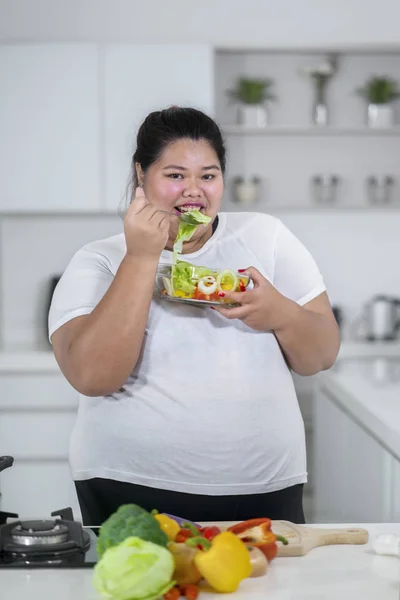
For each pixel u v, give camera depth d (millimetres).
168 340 1907
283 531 1606
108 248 2006
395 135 4961
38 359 4320
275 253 2068
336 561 1522
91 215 4938
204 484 1878
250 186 4719
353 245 5027
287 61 4887
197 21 4672
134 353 1819
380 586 1396
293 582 1415
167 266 1913
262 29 4688
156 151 1882
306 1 4691
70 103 4488
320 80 4742
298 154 4934
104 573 1249
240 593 1366
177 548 1346
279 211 4977
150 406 1882
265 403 1909
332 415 3846
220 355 1904
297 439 1956
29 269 4945
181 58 4496
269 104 4895
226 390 1885
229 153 4910
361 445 3193
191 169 1861
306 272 2061
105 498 1921
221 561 1326
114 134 4508
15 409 4324
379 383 3670
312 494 4785
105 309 1792
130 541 1264
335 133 4922
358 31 4699
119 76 4488
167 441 1866
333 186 4738
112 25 4652
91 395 1868
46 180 4520
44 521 1622
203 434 1866
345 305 5039
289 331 1901
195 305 1900
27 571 1466
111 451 1902
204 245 2020
